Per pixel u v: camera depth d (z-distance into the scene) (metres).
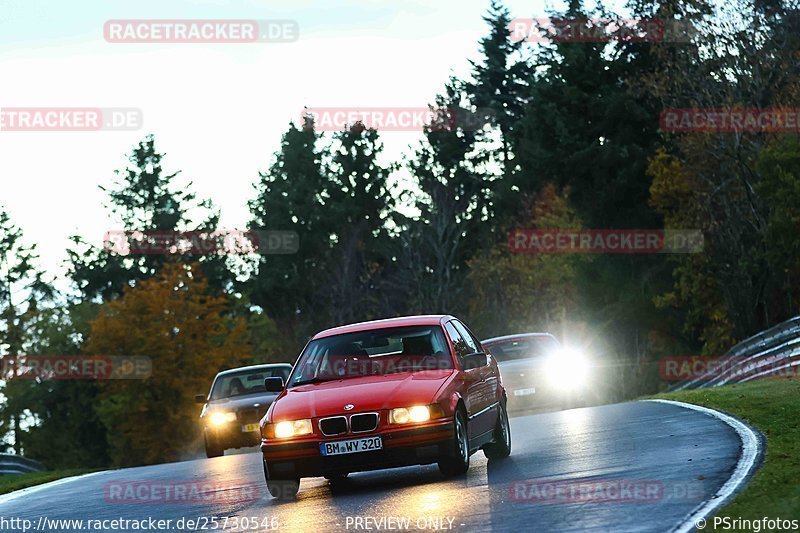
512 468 29.58
